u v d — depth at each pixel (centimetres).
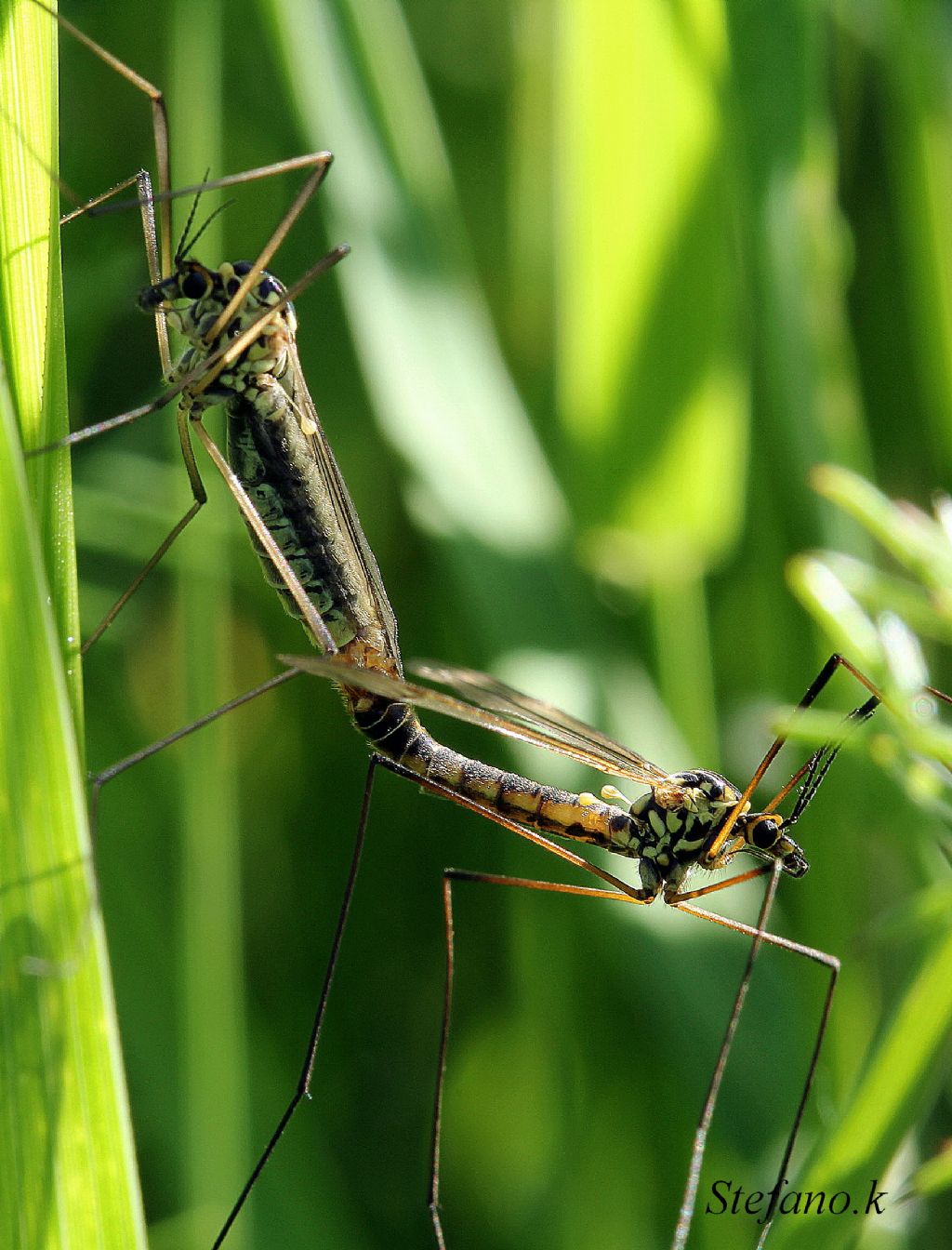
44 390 14
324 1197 16
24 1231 14
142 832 16
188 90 16
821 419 16
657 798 15
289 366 15
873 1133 14
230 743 16
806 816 16
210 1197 16
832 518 16
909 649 15
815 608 15
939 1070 14
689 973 16
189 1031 16
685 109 16
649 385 16
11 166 14
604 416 16
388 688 14
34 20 14
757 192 16
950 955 14
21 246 14
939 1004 14
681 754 16
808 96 16
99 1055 14
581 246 16
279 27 16
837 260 16
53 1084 14
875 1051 14
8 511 14
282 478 15
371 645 15
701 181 16
